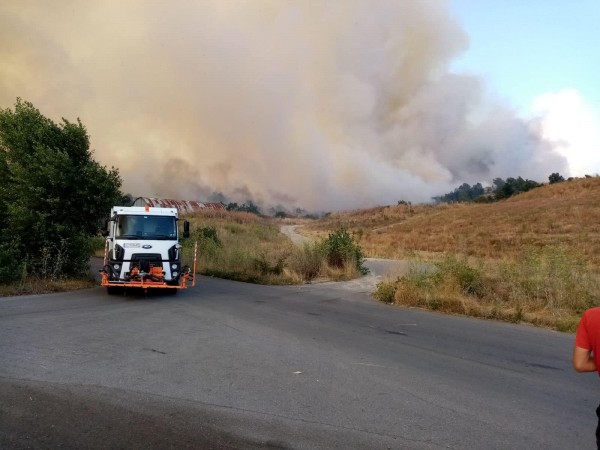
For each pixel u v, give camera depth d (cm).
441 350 862
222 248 2898
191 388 602
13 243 1634
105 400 552
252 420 509
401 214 10938
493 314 1238
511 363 782
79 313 1130
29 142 1764
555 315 1209
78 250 1775
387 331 1030
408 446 458
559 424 522
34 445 434
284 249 2948
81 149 1836
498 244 4547
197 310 1244
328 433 482
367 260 3381
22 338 841
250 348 824
